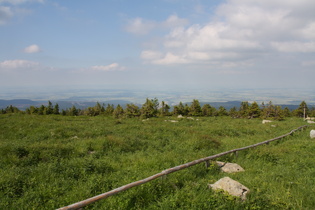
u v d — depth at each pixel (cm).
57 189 670
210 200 603
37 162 1002
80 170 832
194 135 1756
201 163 934
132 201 595
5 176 736
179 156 1083
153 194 636
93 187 668
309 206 616
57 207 572
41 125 2094
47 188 680
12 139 1614
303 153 1248
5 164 941
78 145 1282
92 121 2733
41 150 1114
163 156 1072
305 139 1789
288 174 877
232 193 636
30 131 1845
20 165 942
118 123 2606
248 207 589
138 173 806
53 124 2169
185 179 767
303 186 748
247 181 771
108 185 693
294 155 1192
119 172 830
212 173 876
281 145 1523
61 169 843
